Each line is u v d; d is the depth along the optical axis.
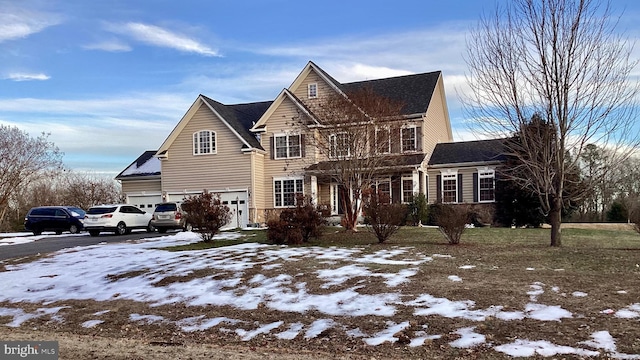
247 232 22.83
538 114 13.82
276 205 29.50
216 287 10.88
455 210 15.82
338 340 7.50
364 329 7.80
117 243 19.69
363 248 15.05
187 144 30.27
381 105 21.47
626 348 6.22
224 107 31.80
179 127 30.27
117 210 25.34
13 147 39.97
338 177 21.38
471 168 27.62
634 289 8.69
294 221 17.27
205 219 18.14
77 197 47.34
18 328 9.38
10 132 40.03
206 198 18.55
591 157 14.91
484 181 27.38
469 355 6.46
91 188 49.53
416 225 25.42
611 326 6.95
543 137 13.86
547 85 13.42
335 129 21.05
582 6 13.02
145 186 32.28
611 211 34.78
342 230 20.56
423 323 7.74
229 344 7.73
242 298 9.98
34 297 11.35
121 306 10.25
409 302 8.77
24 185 42.81
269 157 29.83
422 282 9.95
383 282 10.16
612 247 14.31
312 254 14.05
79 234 27.25
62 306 10.59
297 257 13.62
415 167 25.81
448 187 28.16
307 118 28.77
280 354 6.98
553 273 10.23
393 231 16.50
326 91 29.50
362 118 20.73
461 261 12.11
